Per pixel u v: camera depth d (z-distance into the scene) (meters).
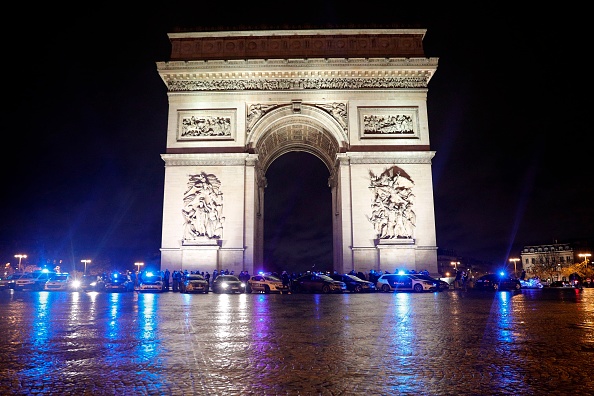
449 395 9.04
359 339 16.09
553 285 118.44
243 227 69.44
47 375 10.67
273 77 73.38
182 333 17.72
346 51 73.62
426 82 73.19
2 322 21.73
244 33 74.12
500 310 28.66
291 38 74.38
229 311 28.36
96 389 9.48
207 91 73.12
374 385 9.77
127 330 18.61
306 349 14.05
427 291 61.28
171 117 72.88
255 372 10.96
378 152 70.69
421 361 12.22
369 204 69.69
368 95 72.75
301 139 88.56
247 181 70.69
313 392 9.24
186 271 65.12
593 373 10.80
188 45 74.62
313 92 72.75
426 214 69.19
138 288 63.59
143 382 10.03
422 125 71.81
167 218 69.88
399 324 20.73
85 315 25.48
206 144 71.94
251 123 72.50
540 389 9.41
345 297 47.00
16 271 129.75
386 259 67.62
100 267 142.25
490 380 10.16
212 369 11.27
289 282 70.12
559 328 19.06
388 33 73.69
